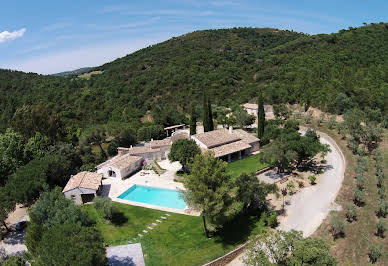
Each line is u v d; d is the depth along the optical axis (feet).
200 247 91.81
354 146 165.37
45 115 203.92
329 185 128.47
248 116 232.53
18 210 125.80
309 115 244.42
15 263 76.38
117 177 158.40
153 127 235.20
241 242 92.84
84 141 202.18
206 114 214.90
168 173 162.61
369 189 121.49
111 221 111.96
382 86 254.68
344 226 90.33
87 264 59.98
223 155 165.89
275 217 100.48
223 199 91.86
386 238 91.71
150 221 110.52
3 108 317.22
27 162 152.35
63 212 95.86
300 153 142.82
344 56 314.55
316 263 60.75
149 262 86.53
